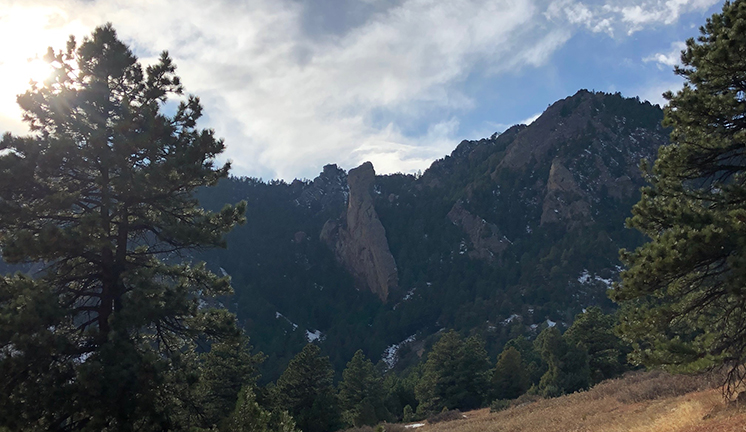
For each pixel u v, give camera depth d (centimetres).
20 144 1290
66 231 1230
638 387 2512
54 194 1265
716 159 1248
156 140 1428
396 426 3912
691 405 1505
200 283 1516
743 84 1179
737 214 978
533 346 8362
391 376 8806
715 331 1146
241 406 1175
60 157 1293
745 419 1070
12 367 1066
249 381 3581
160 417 1168
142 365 1123
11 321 1070
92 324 1359
